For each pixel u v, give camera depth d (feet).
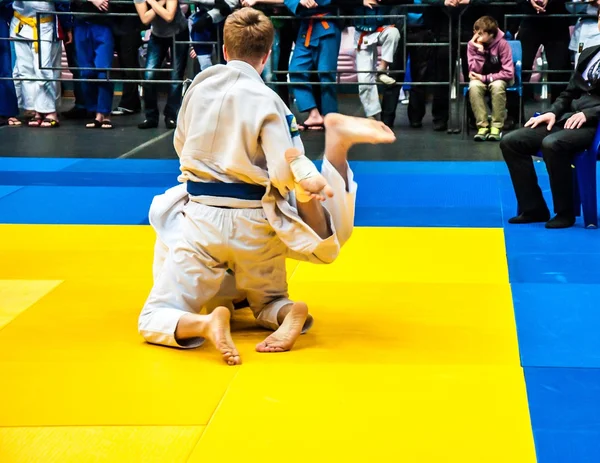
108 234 22.59
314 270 18.94
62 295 17.13
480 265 19.36
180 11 40.09
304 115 46.14
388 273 18.71
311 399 12.12
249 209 14.16
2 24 41.70
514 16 38.09
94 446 10.83
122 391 12.44
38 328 15.16
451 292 17.31
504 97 37.04
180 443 10.89
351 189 14.40
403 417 11.54
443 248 20.90
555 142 22.25
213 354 13.92
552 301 16.70
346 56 53.47
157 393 12.37
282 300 14.97
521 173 23.36
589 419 11.54
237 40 14.14
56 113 42.68
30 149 36.27
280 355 13.83
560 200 22.72
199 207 14.24
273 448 10.73
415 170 31.60
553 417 11.60
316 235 13.92
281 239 14.14
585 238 21.71
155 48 40.91
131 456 10.58
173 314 14.02
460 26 38.45
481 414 11.63
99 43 41.27
